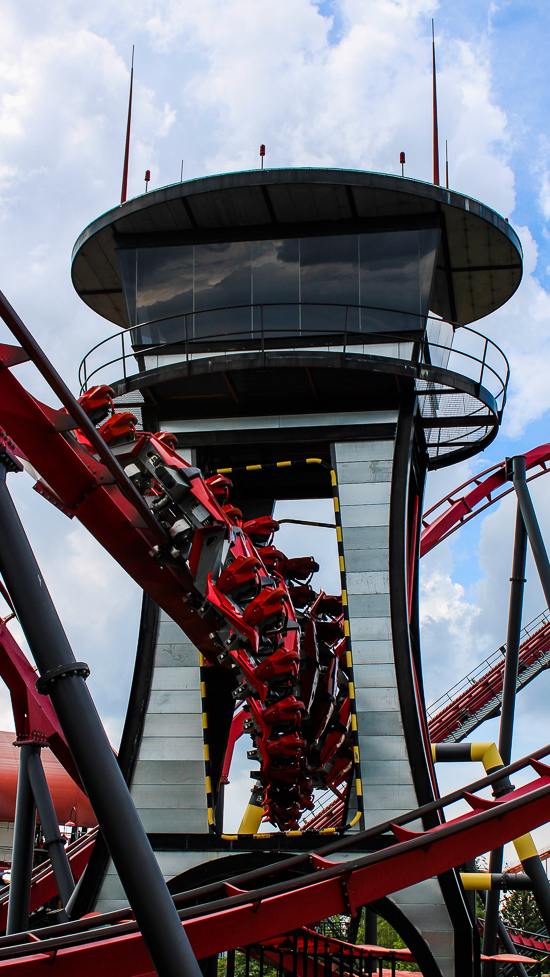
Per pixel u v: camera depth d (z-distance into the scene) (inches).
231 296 981.2
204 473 972.6
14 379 530.0
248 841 822.5
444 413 1001.5
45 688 406.9
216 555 691.4
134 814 396.8
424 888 780.6
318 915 592.7
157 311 989.2
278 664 703.1
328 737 920.3
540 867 836.0
